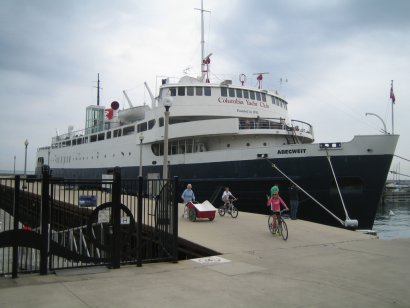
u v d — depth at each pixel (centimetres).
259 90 2862
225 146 2556
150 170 2934
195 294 672
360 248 1143
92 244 988
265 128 2600
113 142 3531
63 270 845
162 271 847
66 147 4731
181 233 1334
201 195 2483
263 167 2209
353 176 2019
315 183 2081
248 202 2292
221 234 1340
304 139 2812
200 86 2739
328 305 622
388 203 7869
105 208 927
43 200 815
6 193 985
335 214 2092
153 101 3155
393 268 886
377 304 629
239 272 841
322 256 1023
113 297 650
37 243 805
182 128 2581
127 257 1038
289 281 766
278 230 1344
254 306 614
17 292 671
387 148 1977
